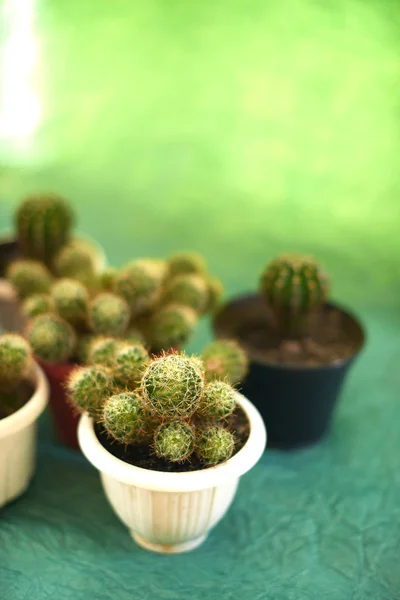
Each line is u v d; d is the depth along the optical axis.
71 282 0.49
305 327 0.53
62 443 0.52
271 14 1.10
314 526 0.47
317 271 0.51
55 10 1.13
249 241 0.78
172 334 0.49
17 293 0.52
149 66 1.05
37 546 0.45
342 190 0.86
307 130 0.94
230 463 0.41
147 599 0.43
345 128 0.94
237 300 0.56
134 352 0.43
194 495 0.41
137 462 0.42
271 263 0.52
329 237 0.79
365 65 0.99
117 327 0.48
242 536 0.46
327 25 1.05
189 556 0.45
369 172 0.88
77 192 0.84
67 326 0.48
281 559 0.45
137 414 0.41
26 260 0.56
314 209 0.83
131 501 0.42
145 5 1.14
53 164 0.89
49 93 1.00
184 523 0.43
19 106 0.97
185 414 0.40
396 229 0.80
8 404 0.46
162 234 0.78
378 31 1.03
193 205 0.83
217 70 1.03
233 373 0.46
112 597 0.43
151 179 0.88
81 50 1.07
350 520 0.48
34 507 0.47
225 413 0.41
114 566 0.44
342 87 0.98
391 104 0.96
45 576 0.44
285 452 0.53
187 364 0.40
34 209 0.55
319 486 0.50
